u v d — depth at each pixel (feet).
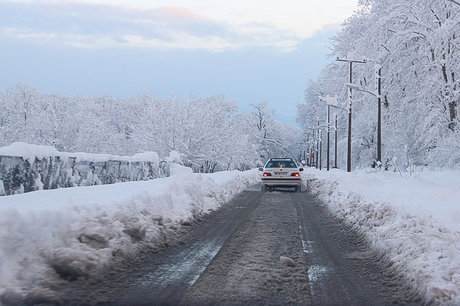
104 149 175.63
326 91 210.79
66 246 20.79
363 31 161.17
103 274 21.36
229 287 19.97
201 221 40.63
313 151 331.98
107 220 24.61
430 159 100.37
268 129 362.94
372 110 149.79
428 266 21.13
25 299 16.93
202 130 160.04
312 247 29.84
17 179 33.63
